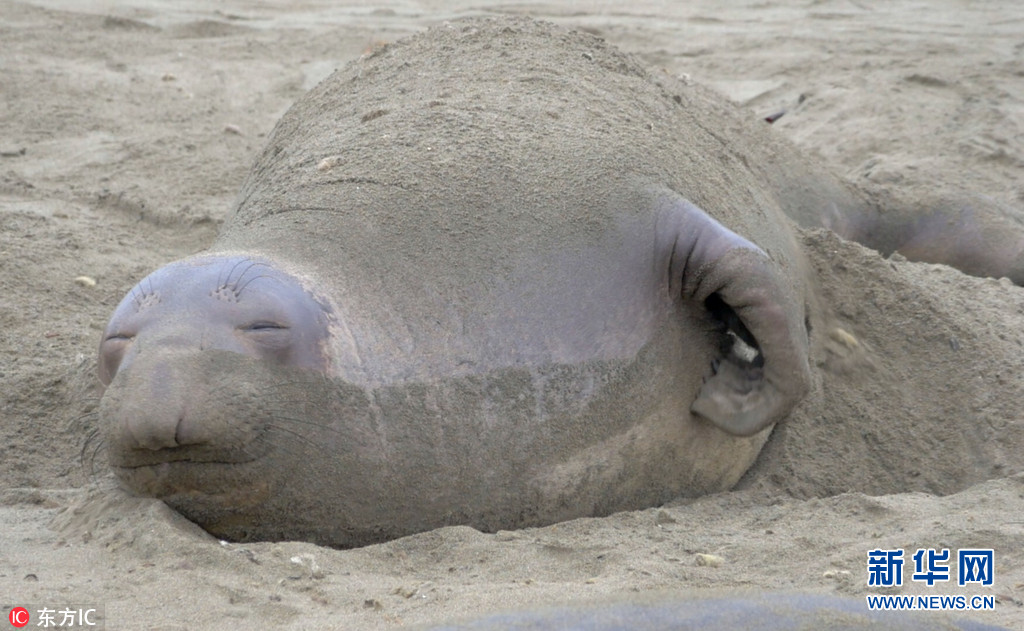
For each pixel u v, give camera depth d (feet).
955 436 74.13
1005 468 71.82
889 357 78.07
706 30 196.85
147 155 129.70
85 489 62.80
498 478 60.08
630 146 71.36
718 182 76.28
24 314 89.45
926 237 102.06
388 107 75.82
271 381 54.19
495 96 75.61
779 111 153.17
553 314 62.13
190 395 51.83
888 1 219.61
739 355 66.28
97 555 53.36
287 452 54.90
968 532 56.39
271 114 150.30
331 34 192.85
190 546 53.01
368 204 64.23
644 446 64.23
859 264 81.71
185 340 53.16
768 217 80.23
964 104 150.41
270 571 51.83
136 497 56.90
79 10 202.49
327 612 47.91
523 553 55.36
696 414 65.72
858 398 75.31
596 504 63.46
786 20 205.05
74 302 92.79
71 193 118.21
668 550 55.98
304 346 55.47
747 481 70.49
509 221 64.13
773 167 95.09
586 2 222.28
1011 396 75.82
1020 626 46.68
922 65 168.04
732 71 171.94
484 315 60.90
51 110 144.15
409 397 57.93
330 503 56.95
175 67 170.30
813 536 57.47
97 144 133.18
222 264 57.06
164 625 46.37
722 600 39.01
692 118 86.94
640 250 65.05
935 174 123.44
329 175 67.77
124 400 51.72
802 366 63.67
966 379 76.84
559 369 61.46
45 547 54.75
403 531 59.00
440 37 88.53
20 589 49.14
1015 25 197.88
